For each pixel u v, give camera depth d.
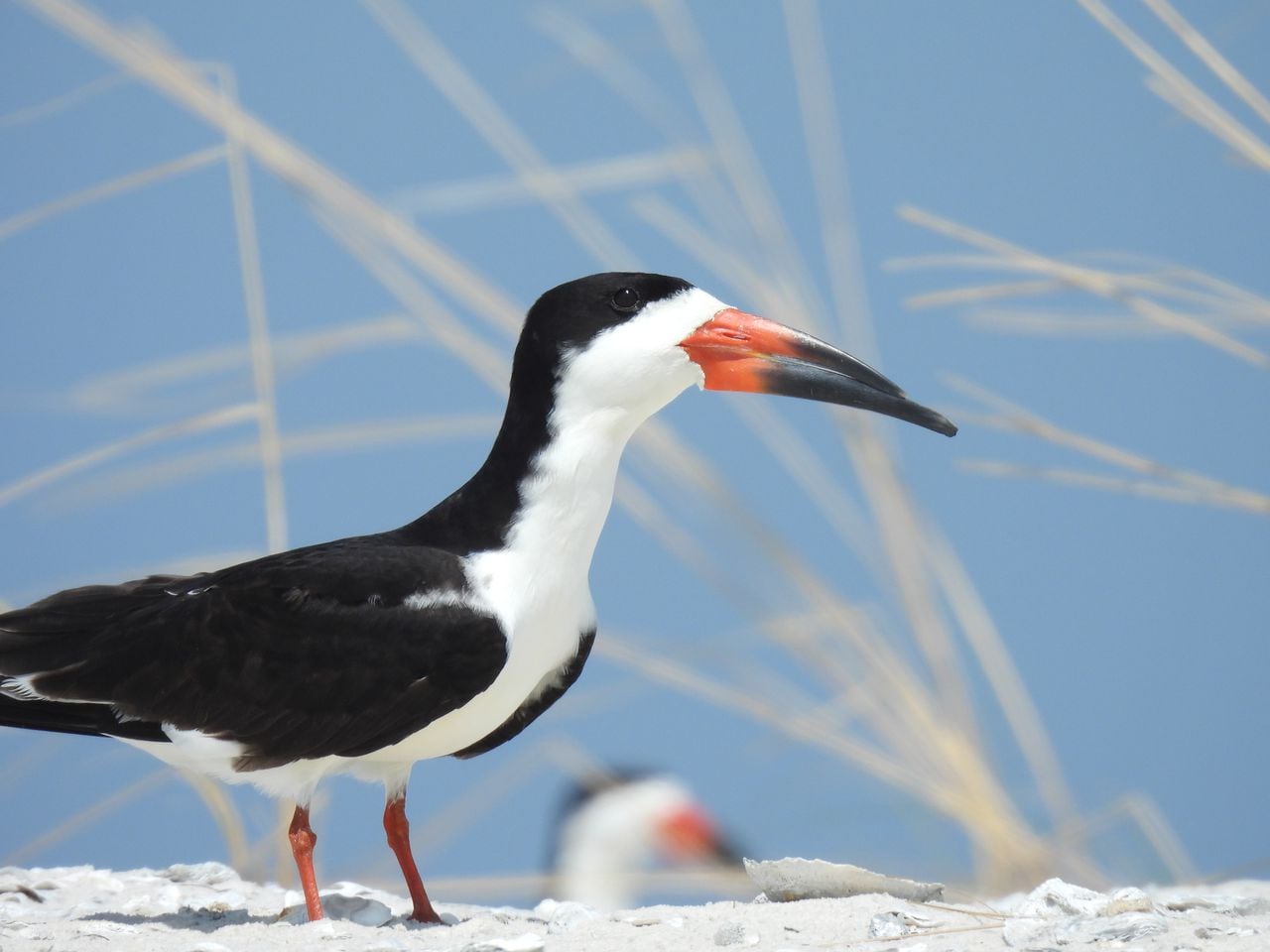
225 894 11.41
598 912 10.38
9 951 9.23
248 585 10.52
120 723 10.59
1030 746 13.63
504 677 10.54
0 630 10.62
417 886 10.84
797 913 9.71
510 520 10.61
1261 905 9.85
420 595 10.40
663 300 10.80
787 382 10.88
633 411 10.73
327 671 10.37
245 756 10.45
